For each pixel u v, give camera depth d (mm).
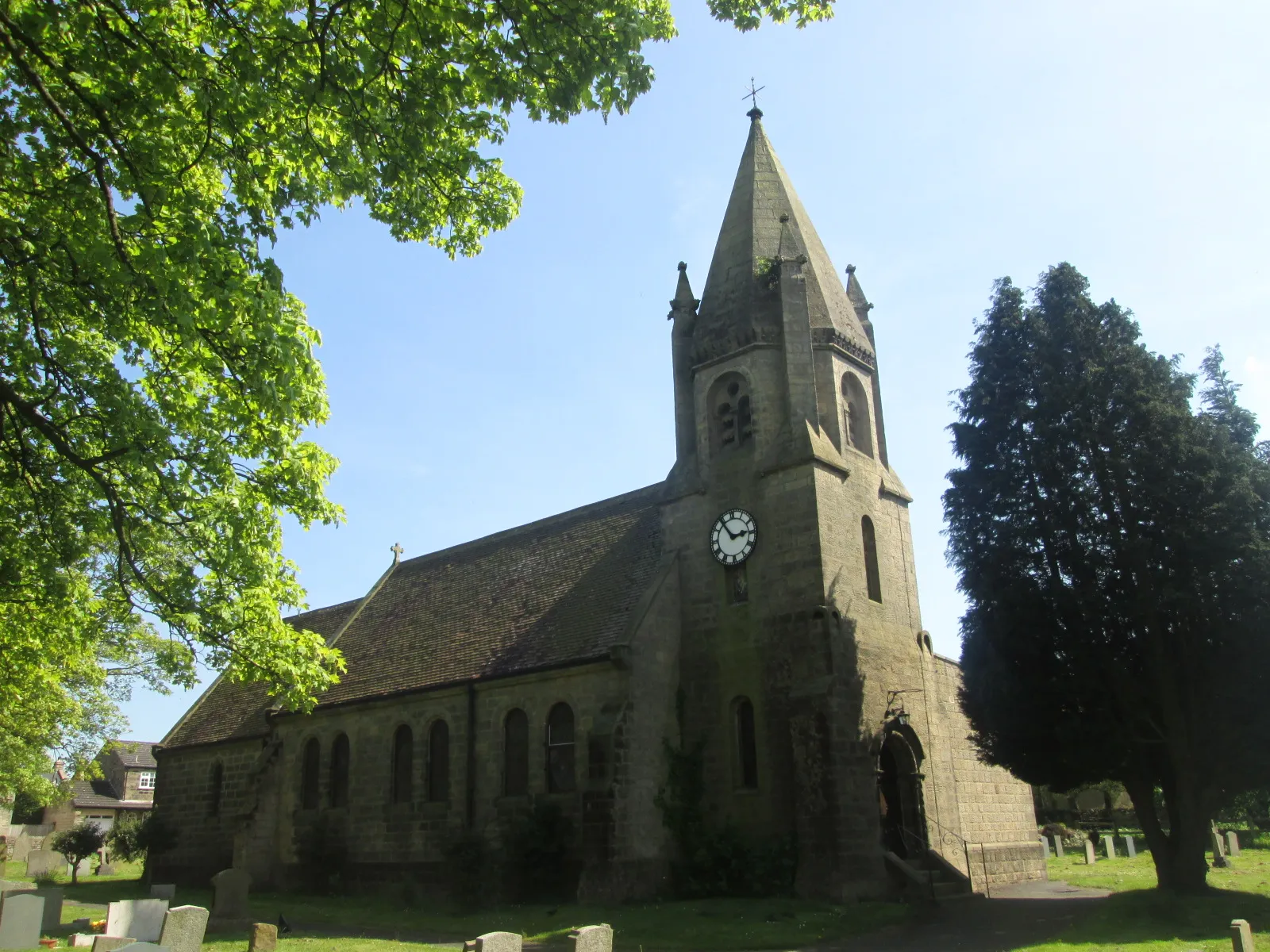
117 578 18859
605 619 28625
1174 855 23094
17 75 13828
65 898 34812
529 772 28062
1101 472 24031
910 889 24234
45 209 14625
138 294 13820
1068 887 29906
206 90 13266
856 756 24828
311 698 19719
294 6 13570
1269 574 21203
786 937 19859
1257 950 16312
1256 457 23625
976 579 25375
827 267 32469
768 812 25125
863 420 30625
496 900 26219
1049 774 24781
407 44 13945
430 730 31531
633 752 25750
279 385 14211
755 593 27156
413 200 15805
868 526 29312
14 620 19969
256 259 14383
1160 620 23016
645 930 21016
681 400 30812
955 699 31844
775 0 14352
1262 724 21406
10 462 16641
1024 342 26031
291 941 20391
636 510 33750
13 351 15820
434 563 41438
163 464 16125
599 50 13656
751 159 33000
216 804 39469
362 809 32562
